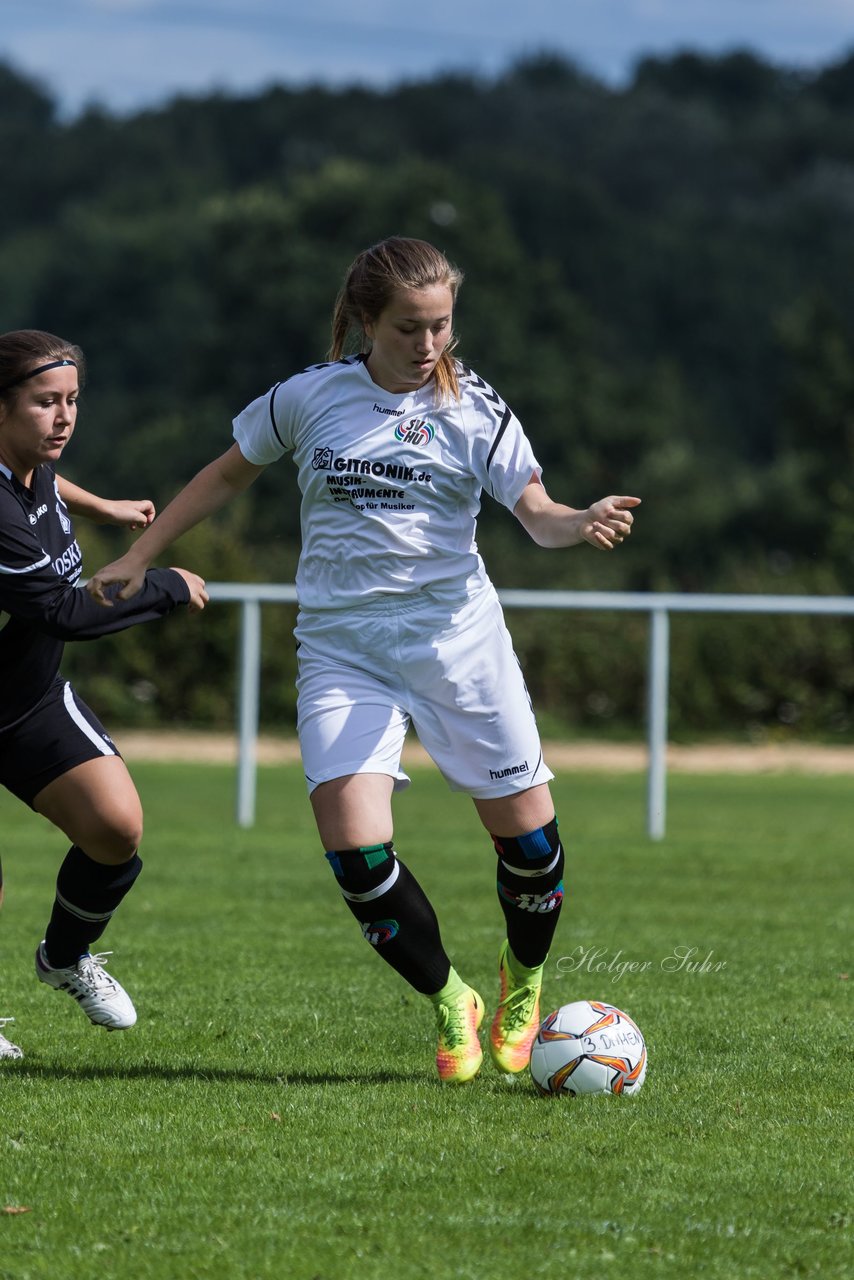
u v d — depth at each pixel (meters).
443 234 149.50
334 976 20.66
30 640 14.91
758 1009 18.72
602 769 61.03
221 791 50.22
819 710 72.81
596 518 14.07
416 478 14.70
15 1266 10.42
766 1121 13.78
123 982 20.16
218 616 70.81
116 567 14.54
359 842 14.62
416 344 14.36
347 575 14.86
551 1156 12.68
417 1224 11.16
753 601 36.06
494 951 22.47
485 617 15.09
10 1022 17.42
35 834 38.38
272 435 15.09
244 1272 10.33
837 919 25.97
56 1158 12.59
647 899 28.06
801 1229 11.15
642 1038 15.43
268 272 146.75
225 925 24.80
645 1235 10.98
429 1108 14.16
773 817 43.84
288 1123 13.61
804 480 134.88
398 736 14.95
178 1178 12.11
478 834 38.66
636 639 73.94
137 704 70.69
